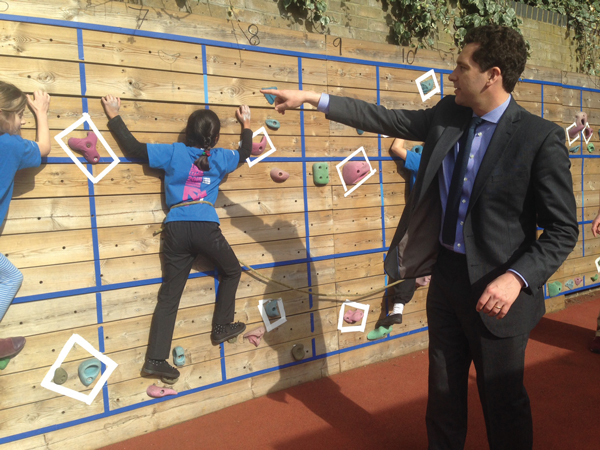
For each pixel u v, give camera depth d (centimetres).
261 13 363
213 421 308
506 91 194
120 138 274
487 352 202
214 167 298
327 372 373
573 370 372
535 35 561
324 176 363
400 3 442
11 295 247
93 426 280
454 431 230
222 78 317
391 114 229
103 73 276
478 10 501
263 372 342
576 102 549
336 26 406
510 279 173
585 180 561
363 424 298
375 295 399
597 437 276
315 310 367
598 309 535
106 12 275
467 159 202
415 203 213
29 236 260
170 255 292
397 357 412
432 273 228
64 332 271
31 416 262
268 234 342
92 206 277
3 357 251
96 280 279
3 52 248
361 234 391
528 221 194
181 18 300
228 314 314
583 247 565
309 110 359
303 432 290
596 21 621
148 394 295
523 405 203
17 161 238
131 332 292
